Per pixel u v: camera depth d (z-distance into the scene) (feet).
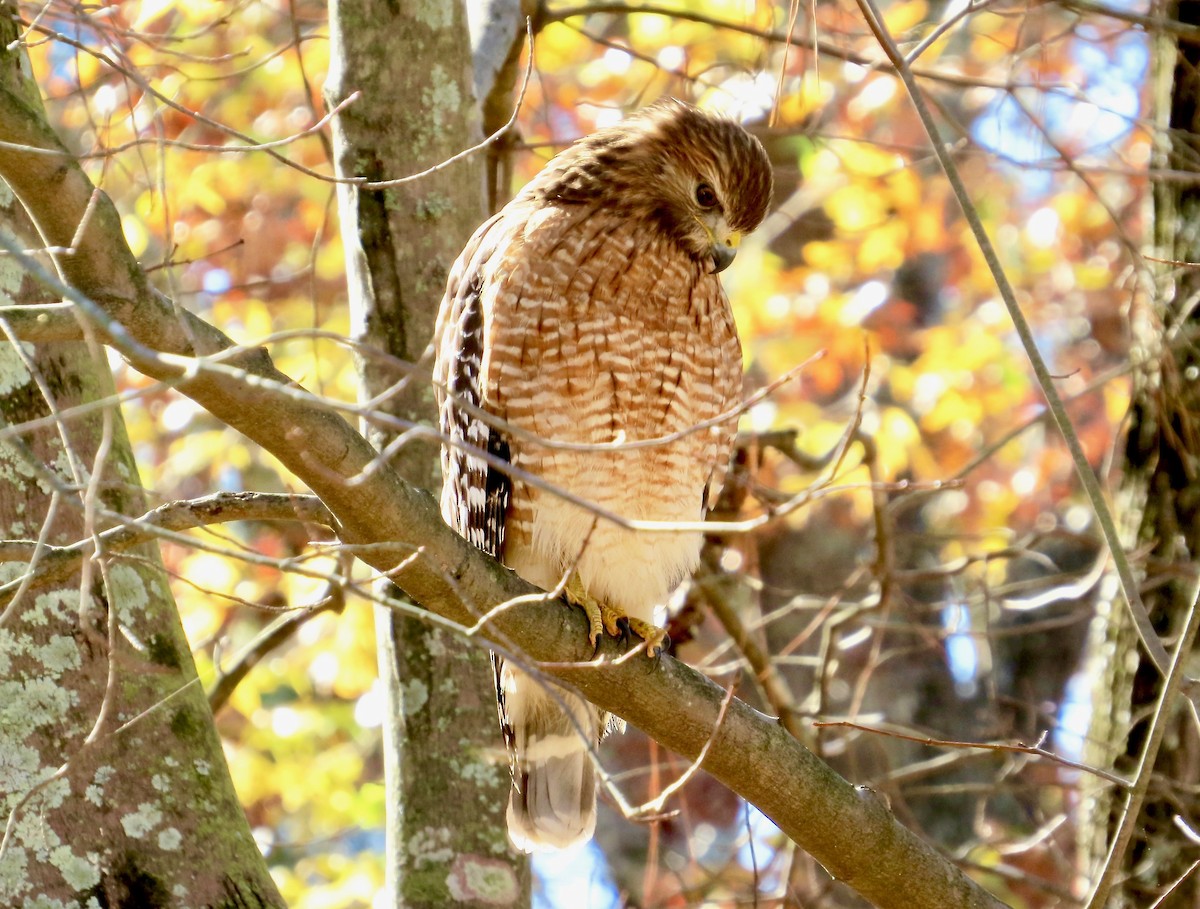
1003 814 58.65
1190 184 38.60
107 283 20.56
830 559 62.95
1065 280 63.62
